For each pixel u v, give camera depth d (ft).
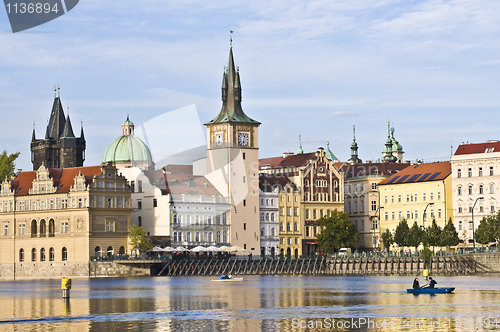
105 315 384.68
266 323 352.28
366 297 475.31
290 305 427.74
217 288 582.35
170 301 457.27
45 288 613.52
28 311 406.00
